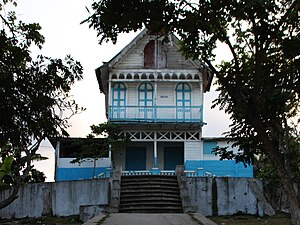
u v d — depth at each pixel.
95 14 11.56
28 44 10.57
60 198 20.83
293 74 13.27
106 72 29.83
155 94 29.30
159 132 29.17
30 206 21.22
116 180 19.81
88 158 26.86
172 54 29.89
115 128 26.39
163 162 29.67
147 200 19.11
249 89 13.39
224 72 13.85
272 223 17.17
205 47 12.66
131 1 11.09
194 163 28.62
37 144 13.61
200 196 20.19
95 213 18.52
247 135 15.48
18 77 9.34
